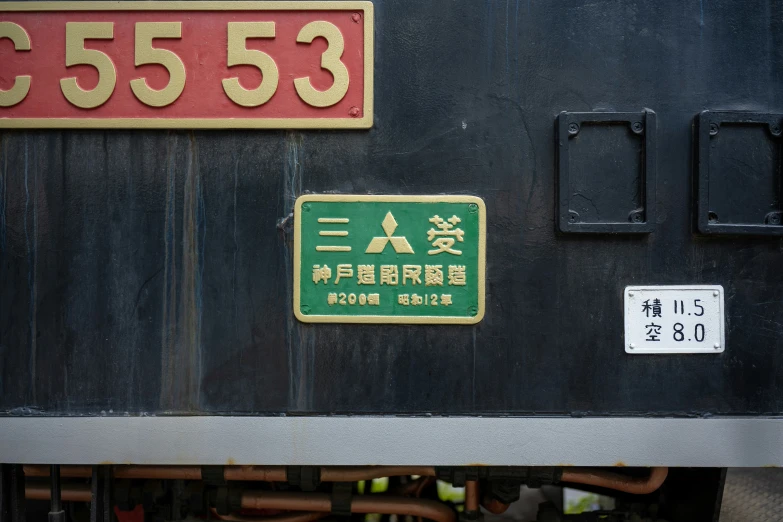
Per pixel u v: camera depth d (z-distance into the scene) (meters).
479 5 1.57
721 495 1.69
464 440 1.57
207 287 1.60
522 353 1.58
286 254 1.59
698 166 1.56
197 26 1.56
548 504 1.85
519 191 1.58
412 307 1.58
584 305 1.58
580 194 1.57
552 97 1.58
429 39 1.58
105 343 1.61
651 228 1.55
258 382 1.59
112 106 1.58
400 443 1.57
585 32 1.57
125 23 1.57
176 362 1.60
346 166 1.58
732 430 1.56
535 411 1.59
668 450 1.57
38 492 1.82
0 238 1.62
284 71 1.57
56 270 1.61
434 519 1.87
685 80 1.58
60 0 1.57
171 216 1.60
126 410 1.60
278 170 1.59
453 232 1.58
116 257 1.61
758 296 1.59
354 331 1.59
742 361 1.59
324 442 1.57
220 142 1.59
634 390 1.59
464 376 1.58
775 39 1.58
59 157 1.61
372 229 1.58
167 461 1.58
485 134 1.58
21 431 1.59
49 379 1.61
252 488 1.92
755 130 1.57
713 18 1.58
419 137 1.58
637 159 1.57
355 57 1.56
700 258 1.59
